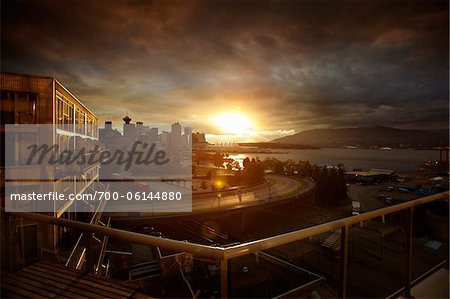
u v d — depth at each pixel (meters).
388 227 35.84
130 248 21.14
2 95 10.35
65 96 14.05
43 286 2.84
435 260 25.59
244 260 19.69
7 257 3.22
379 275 25.28
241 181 72.06
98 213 20.84
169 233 39.75
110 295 2.67
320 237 35.91
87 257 3.06
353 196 70.88
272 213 51.12
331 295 16.95
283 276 18.02
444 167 142.50
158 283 14.96
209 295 13.20
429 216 17.59
